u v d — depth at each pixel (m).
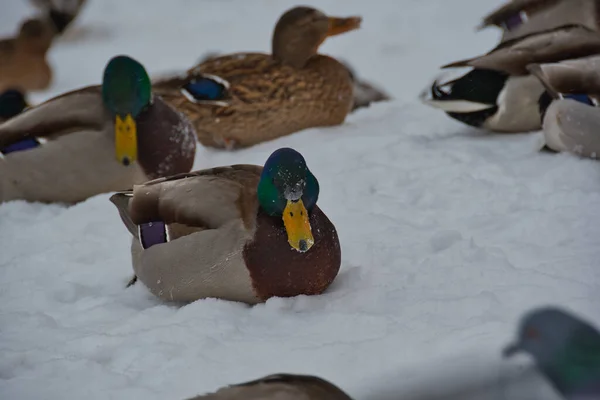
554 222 10.86
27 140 13.34
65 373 8.63
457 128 15.20
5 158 13.38
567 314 5.37
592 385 5.22
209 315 9.38
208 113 15.62
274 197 9.32
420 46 29.48
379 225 11.46
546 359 5.32
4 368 8.89
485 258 10.20
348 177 13.01
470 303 9.14
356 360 8.36
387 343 8.59
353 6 35.88
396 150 13.88
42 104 13.59
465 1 35.03
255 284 9.44
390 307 9.38
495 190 12.05
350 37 30.81
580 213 11.07
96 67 29.45
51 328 9.59
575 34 13.73
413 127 15.52
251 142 15.91
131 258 10.89
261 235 9.38
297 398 6.55
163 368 8.60
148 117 13.16
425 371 7.85
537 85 13.90
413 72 26.67
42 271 11.08
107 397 8.23
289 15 15.74
